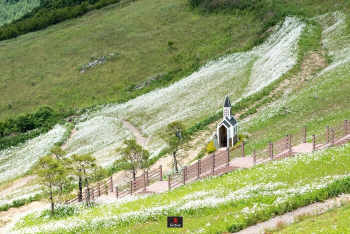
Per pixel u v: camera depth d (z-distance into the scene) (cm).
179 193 3500
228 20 11869
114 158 6206
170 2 14462
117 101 9575
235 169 3772
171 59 10931
